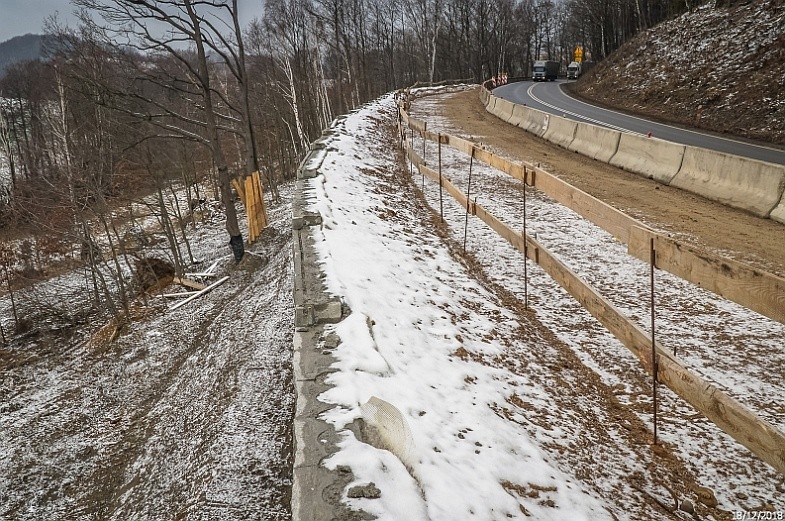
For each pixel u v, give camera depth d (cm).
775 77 1888
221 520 530
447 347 523
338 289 562
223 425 686
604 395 516
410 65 7338
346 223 839
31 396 1089
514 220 1030
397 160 1666
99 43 1725
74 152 1684
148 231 2467
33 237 1898
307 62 3534
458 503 293
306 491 288
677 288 731
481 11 6481
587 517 330
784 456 313
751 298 336
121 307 1495
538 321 671
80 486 755
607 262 825
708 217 950
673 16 3372
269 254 1642
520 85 4859
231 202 1619
